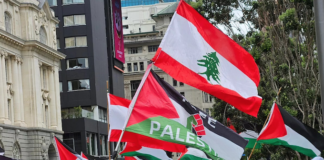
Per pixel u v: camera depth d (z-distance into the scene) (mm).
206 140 14656
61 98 78875
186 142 13742
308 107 31188
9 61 56656
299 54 31562
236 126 37688
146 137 14023
